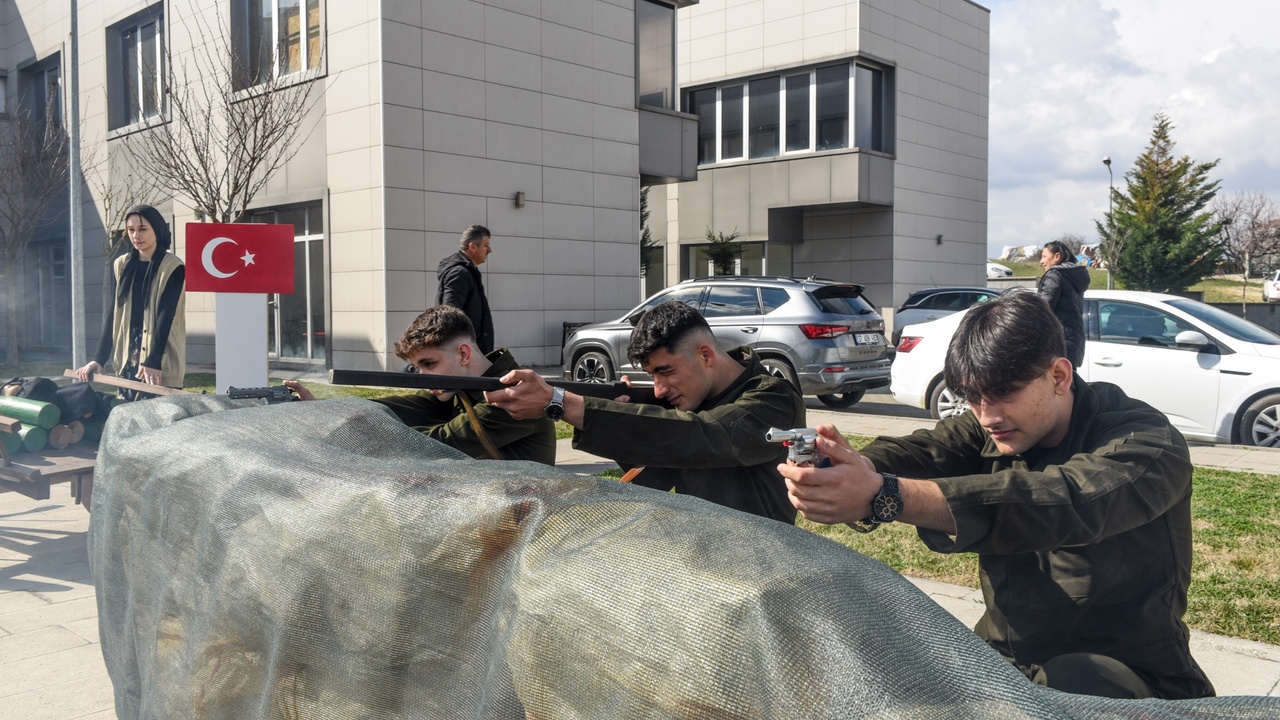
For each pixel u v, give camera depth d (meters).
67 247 22.73
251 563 1.56
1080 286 8.28
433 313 2.99
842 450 1.52
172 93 15.16
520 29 16.19
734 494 2.55
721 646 0.94
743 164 25.47
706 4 26.27
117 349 5.89
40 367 18.67
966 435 2.07
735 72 25.78
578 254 17.33
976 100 27.80
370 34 14.48
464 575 1.25
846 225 25.62
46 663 3.64
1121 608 1.78
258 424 1.77
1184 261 45.19
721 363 2.60
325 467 1.53
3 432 4.96
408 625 1.31
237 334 5.01
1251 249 56.00
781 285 11.50
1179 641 1.81
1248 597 4.20
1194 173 46.12
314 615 1.44
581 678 1.06
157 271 5.62
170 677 1.79
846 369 11.07
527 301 16.53
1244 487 6.41
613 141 17.84
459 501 1.29
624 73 17.98
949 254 27.02
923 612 0.92
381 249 14.58
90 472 4.71
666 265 27.17
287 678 1.47
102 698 3.33
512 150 16.16
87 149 20.81
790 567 0.97
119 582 2.09
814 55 24.38
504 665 1.15
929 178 26.08
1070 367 1.75
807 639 0.90
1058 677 1.66
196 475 1.75
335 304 15.41
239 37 15.96
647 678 0.99
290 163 15.91
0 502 6.45
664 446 2.27
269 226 5.04
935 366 9.95
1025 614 1.86
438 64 15.05
